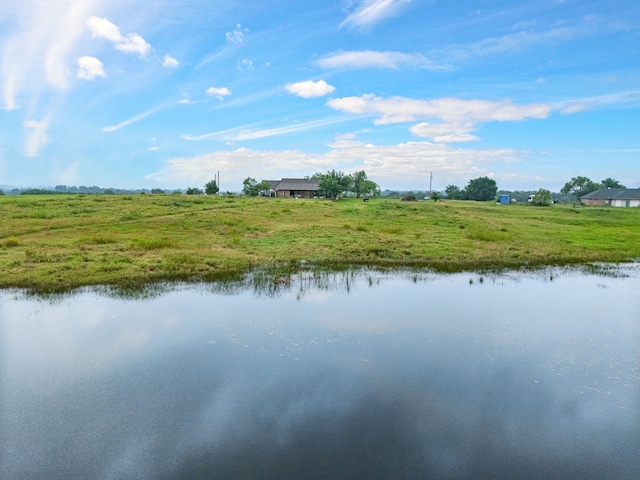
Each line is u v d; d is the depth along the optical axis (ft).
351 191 324.19
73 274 67.31
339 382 33.83
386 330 45.34
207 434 27.04
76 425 27.86
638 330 45.98
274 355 38.70
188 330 44.65
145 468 24.00
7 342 40.98
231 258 84.17
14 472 23.63
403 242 103.76
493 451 25.70
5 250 82.28
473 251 96.53
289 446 25.95
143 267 73.61
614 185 453.17
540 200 281.33
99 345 40.45
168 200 175.52
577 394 32.37
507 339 43.11
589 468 24.31
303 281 68.74
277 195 326.24
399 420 28.76
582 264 86.84
